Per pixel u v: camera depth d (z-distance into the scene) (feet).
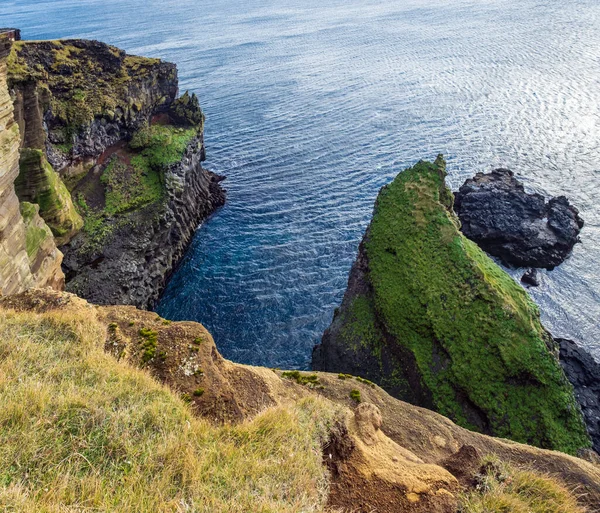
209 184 247.70
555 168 241.96
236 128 325.62
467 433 63.41
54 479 27.78
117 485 29.07
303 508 31.04
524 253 180.24
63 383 38.63
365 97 368.89
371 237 147.64
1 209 90.68
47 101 193.06
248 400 49.80
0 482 26.78
